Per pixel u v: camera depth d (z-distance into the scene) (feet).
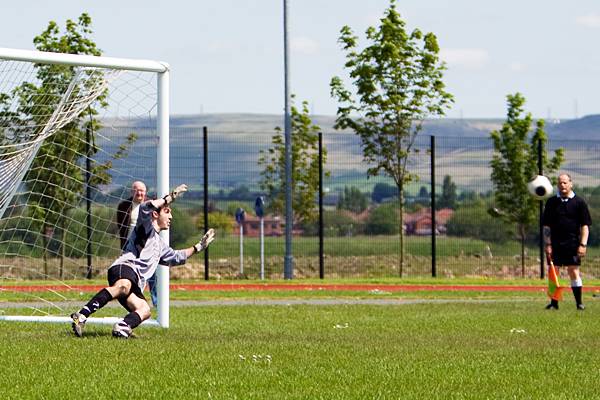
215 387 69.82
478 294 179.52
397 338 101.45
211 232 103.55
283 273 252.62
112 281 98.68
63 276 204.85
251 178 314.55
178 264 102.06
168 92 115.03
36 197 204.95
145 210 99.30
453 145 258.98
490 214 272.31
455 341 99.14
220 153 234.58
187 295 168.45
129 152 135.95
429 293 180.75
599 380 75.46
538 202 269.44
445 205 289.94
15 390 67.72
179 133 233.55
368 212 292.20
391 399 66.39
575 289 145.59
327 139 266.98
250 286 195.52
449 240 298.76
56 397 65.62
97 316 123.95
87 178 176.04
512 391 70.08
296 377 74.13
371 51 260.21
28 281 191.62
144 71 114.52
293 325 115.65
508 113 274.16
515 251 305.73
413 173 258.16
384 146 258.98
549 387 72.08
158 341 94.38
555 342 99.91
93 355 83.76
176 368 77.56
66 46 240.32
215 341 95.25
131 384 70.44
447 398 67.10
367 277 248.93
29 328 106.93
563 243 145.69
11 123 121.39
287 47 234.99
